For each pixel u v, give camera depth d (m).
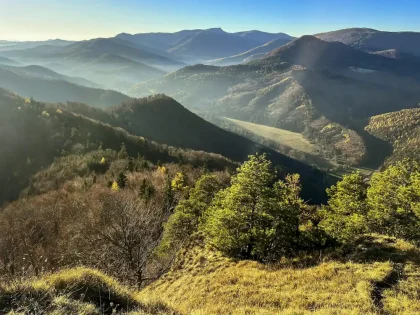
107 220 22.08
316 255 16.27
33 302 6.93
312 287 11.99
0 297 6.94
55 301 7.04
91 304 7.28
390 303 9.99
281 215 18.56
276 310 10.46
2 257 23.17
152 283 18.53
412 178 21.53
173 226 26.20
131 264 17.72
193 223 27.59
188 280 16.53
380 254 14.12
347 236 17.39
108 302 7.96
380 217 20.44
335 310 9.64
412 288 10.84
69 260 22.55
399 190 20.69
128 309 7.87
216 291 13.29
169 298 14.09
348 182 24.27
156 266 21.36
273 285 12.92
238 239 18.14
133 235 18.48
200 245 23.05
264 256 18.17
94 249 20.38
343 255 15.24
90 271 9.02
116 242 18.16
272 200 18.48
